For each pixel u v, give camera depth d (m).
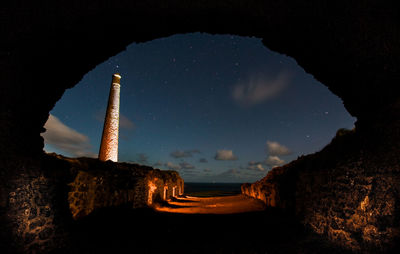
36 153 4.22
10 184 3.24
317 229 4.95
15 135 3.64
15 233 3.23
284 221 6.56
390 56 3.78
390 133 3.43
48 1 3.74
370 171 3.62
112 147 21.34
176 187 21.39
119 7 3.94
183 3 4.02
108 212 6.64
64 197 4.65
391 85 3.83
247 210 10.37
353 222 3.83
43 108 4.60
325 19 3.98
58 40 4.02
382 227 3.29
